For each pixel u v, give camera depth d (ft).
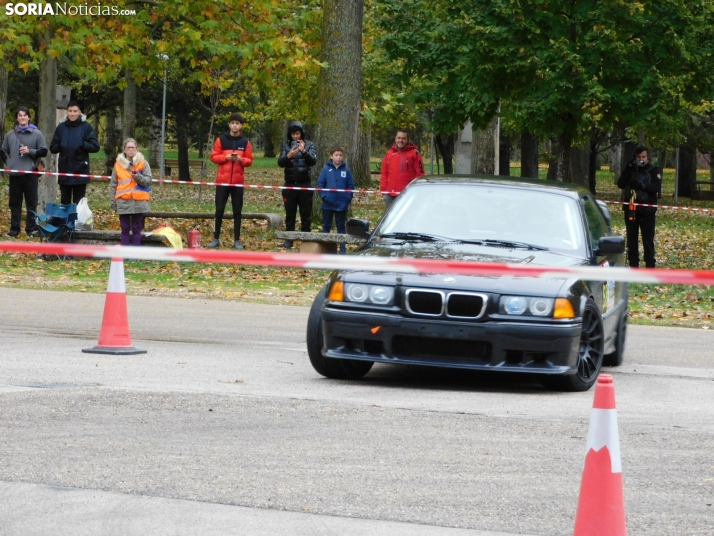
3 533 39.37
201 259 53.83
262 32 187.42
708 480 47.85
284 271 140.36
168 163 451.53
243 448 51.26
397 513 42.11
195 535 39.34
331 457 50.01
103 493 43.98
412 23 179.22
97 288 117.60
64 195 156.35
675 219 304.71
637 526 41.32
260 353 80.12
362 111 249.75
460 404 62.85
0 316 94.58
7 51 180.86
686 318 112.27
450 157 421.59
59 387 64.13
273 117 398.42
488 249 70.95
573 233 73.61
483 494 44.88
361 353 66.28
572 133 169.99
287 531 39.86
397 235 73.72
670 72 165.27
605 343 74.38
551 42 160.25
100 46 186.91
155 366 72.59
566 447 53.01
